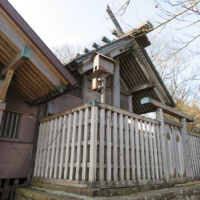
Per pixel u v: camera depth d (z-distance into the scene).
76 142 3.82
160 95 8.47
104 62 4.51
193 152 6.71
